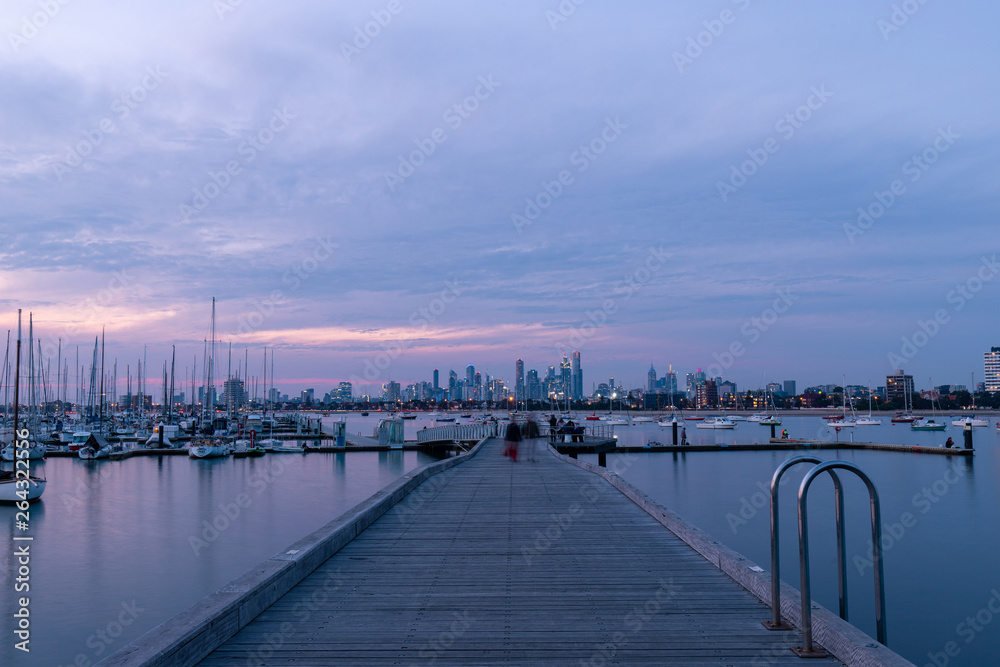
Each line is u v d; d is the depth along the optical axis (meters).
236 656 4.79
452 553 8.18
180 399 107.12
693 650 4.92
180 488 37.12
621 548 8.48
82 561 20.38
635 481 38.25
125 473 44.50
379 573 7.21
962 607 15.48
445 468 18.98
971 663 12.48
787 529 24.20
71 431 71.62
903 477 39.88
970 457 51.28
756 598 6.24
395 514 11.16
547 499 12.98
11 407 72.75
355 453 57.56
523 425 22.88
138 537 24.03
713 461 49.16
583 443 41.44
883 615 4.81
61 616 15.23
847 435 88.00
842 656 4.60
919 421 115.56
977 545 21.55
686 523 9.31
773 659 4.73
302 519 27.70
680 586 6.68
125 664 3.85
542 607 6.00
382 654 4.86
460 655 4.85
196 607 5.08
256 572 6.18
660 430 105.06
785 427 113.06
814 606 5.40
